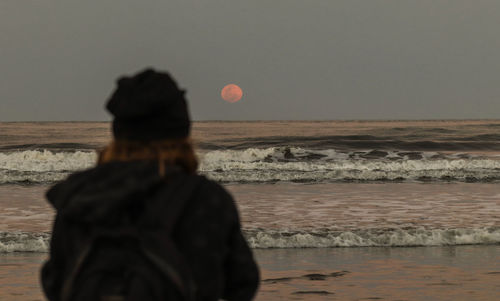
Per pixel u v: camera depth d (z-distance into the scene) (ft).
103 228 13.10
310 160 263.90
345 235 86.63
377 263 71.61
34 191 160.86
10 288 58.75
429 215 111.14
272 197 144.05
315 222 101.60
